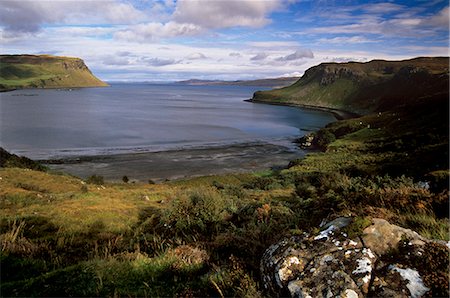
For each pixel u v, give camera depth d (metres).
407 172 23.23
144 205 16.42
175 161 62.62
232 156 69.25
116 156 65.75
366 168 30.05
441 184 9.15
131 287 4.99
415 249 3.71
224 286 4.52
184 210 9.60
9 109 172.62
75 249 7.95
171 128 112.00
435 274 3.31
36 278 5.26
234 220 9.03
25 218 11.62
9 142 79.75
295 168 48.03
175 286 4.93
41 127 107.69
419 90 195.75
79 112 164.50
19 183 24.19
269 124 135.50
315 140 89.12
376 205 6.48
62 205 15.34
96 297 4.69
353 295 3.30
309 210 7.30
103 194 20.59
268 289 3.99
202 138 92.69
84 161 60.53
